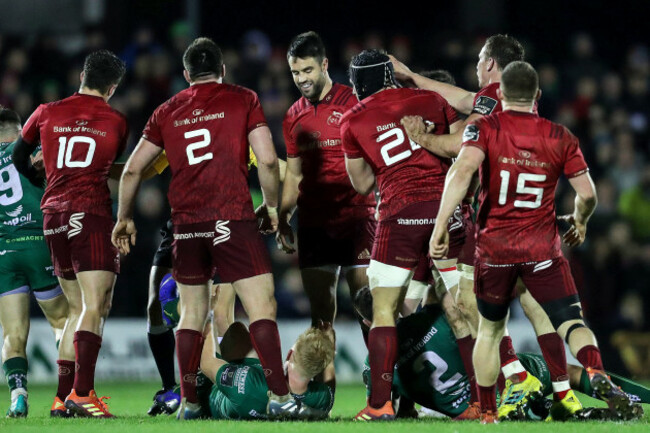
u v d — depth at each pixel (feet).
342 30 258.37
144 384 158.10
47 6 231.71
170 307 94.12
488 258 76.18
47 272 95.76
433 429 70.54
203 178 82.99
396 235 81.05
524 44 246.27
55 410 88.99
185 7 241.96
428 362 84.64
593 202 77.82
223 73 87.35
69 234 88.48
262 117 84.69
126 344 164.55
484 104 85.76
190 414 84.64
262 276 83.25
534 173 75.36
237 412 83.30
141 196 181.78
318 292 98.89
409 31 259.60
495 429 70.54
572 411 81.35
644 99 234.38
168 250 95.25
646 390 87.51
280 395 81.41
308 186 97.60
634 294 181.98
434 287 89.71
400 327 85.66
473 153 74.69
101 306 88.74
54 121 89.86
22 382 92.17
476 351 77.46
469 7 247.09
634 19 256.73
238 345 87.66
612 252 183.01
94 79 91.25
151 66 206.59
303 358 81.46
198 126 83.25
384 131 81.92
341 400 125.08
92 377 87.86
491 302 76.59
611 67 256.32
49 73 210.18
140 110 198.90
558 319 76.79
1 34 231.09
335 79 235.40
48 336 161.68
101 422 80.23
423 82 97.25
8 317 94.43
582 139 215.31
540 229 75.97
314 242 98.17
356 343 167.63
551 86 223.51
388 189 81.97
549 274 76.38
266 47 235.61
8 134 98.89
